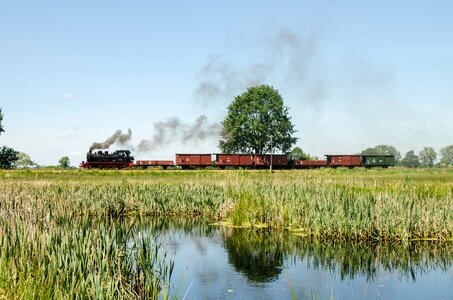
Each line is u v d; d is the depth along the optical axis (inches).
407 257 622.5
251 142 3494.1
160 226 887.7
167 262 583.8
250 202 932.0
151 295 402.3
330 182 1179.3
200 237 772.6
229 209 968.9
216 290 461.7
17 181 1408.7
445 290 469.7
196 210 1053.8
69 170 2196.1
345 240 728.3
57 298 337.1
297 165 2984.7
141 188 1176.2
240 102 3531.0
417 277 525.3
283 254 642.2
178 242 727.7
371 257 623.5
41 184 1226.6
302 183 1041.5
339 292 462.3
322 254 642.2
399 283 500.1
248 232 820.0
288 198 905.5
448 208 762.2
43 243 404.2
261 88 3518.7
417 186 1156.5
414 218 744.3
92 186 1208.8
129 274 426.9
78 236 423.5
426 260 605.3
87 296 353.7
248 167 2869.1
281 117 3491.6
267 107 3420.3
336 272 548.1
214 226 893.2
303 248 681.0
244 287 476.1
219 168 2807.6
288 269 560.1
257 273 536.7
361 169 2593.5
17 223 468.8
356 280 512.1
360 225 729.6
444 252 650.2
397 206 745.6
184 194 1085.8
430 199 826.2
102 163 2659.9
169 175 2059.5
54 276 360.8
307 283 499.5
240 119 3427.7
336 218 752.3
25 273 376.2
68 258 387.2
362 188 1031.6
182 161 2800.2
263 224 898.1
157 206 1057.5
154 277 409.4
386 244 702.5
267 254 641.6
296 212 850.8
